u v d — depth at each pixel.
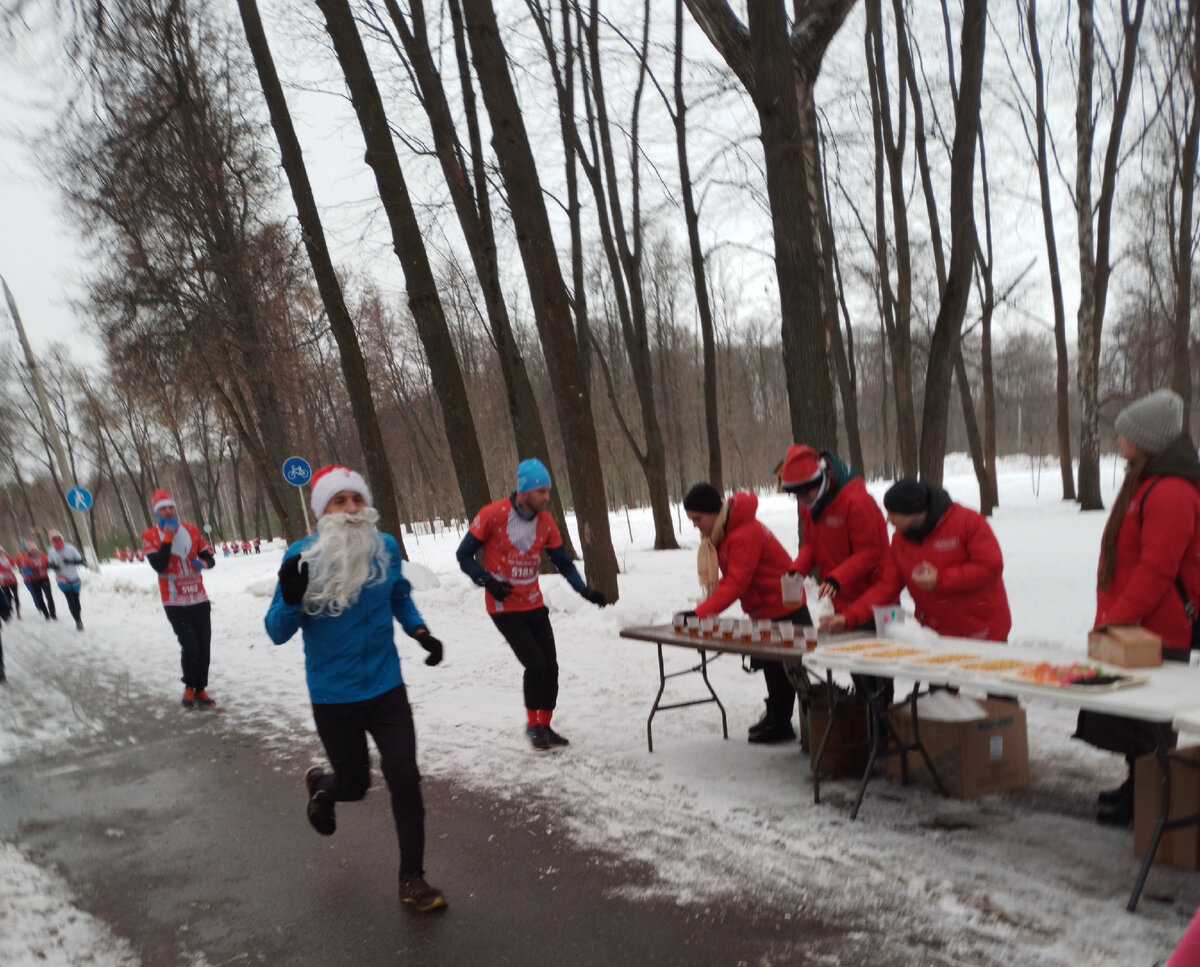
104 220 16.28
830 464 4.77
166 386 20.34
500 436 36.12
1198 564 3.43
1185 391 17.02
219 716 7.25
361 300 25.61
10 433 48.47
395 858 4.04
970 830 3.77
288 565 3.37
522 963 3.04
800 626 4.68
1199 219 18.98
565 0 12.51
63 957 3.28
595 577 10.87
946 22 16.48
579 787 4.73
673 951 3.02
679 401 33.84
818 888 3.36
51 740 6.97
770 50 7.78
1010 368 46.06
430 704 6.83
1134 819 3.41
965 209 9.56
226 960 3.22
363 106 11.30
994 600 4.27
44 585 16.81
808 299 8.12
